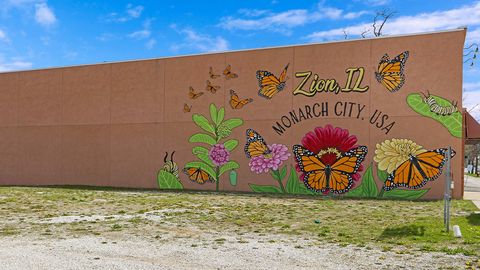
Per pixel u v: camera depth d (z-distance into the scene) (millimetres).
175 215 12477
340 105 19453
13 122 27250
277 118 20609
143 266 6703
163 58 23359
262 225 10781
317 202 16188
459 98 17609
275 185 20453
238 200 16812
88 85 25312
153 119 23453
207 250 7902
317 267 6688
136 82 24000
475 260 6941
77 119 25500
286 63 20562
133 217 12070
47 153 26234
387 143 18578
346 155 19219
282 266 6758
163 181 23031
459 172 17484
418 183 17984
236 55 21625
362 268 6594
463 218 11469
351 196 18859
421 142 18062
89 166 25047
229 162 21516
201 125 22281
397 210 13664
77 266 6656
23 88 27094
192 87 22594
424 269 6488
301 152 20031
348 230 9953
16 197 17594
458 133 17547
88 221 11352
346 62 19438
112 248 8031
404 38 18516
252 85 21234
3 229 10133
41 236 9242
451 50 17781
